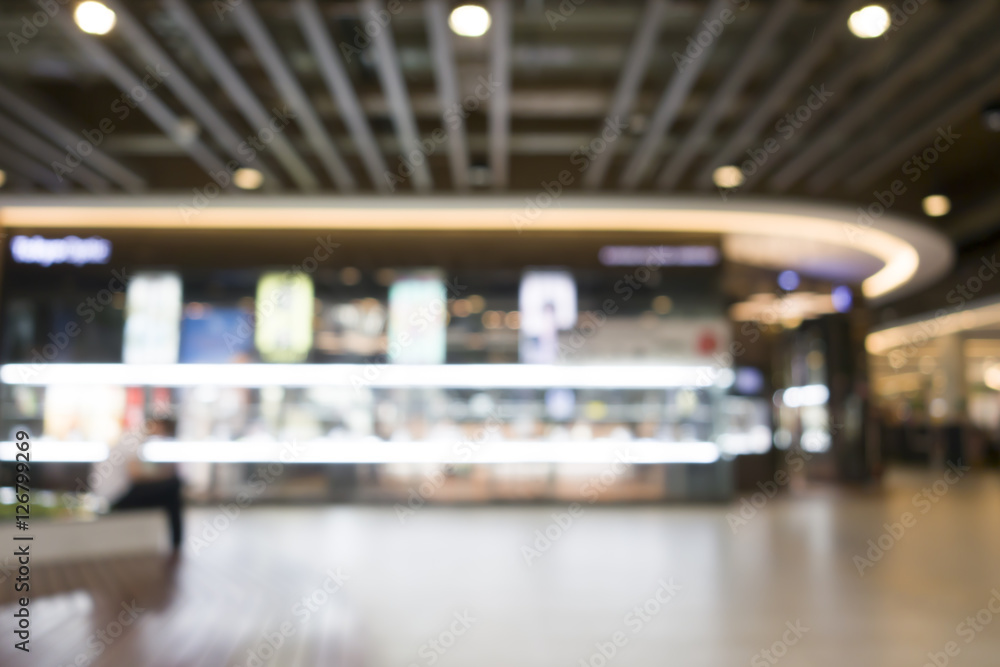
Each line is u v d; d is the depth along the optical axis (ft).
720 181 28.60
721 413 32.60
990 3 15.38
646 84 22.43
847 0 15.69
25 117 22.25
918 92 19.77
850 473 43.04
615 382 32.78
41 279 32.27
